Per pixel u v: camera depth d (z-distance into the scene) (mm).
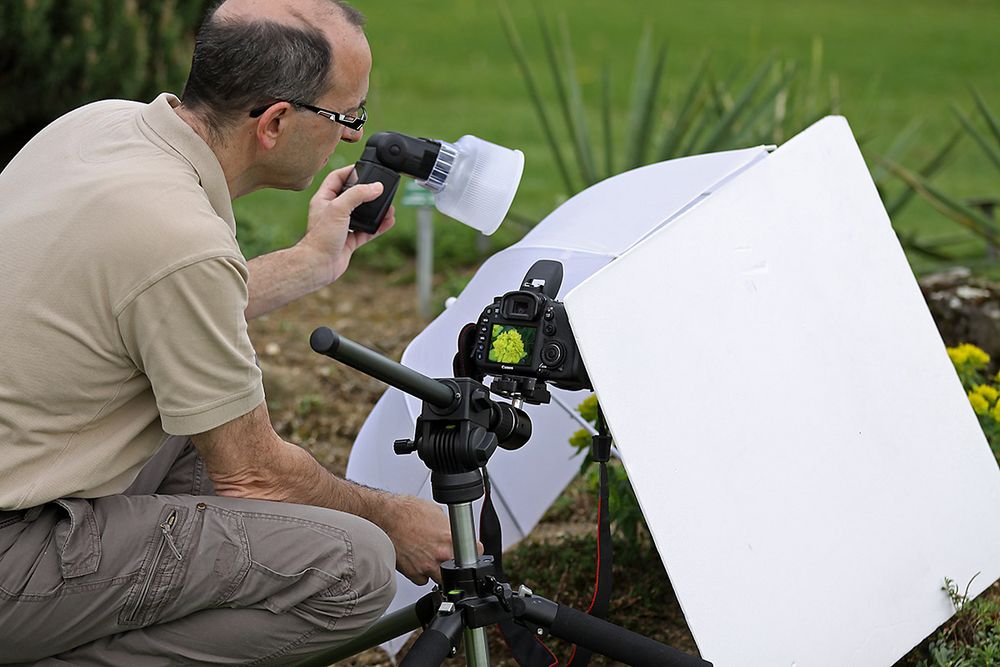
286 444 2355
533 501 3195
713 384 2262
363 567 2352
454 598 2158
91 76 5750
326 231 2660
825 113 5477
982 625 2648
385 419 2807
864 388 2492
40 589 2148
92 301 2135
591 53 12844
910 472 2537
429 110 10305
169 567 2225
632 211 2586
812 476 2371
